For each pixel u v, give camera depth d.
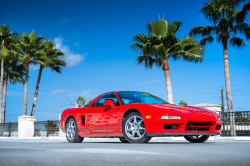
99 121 5.47
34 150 3.00
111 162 1.87
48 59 24.78
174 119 4.51
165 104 5.16
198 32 17.86
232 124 9.02
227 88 17.47
